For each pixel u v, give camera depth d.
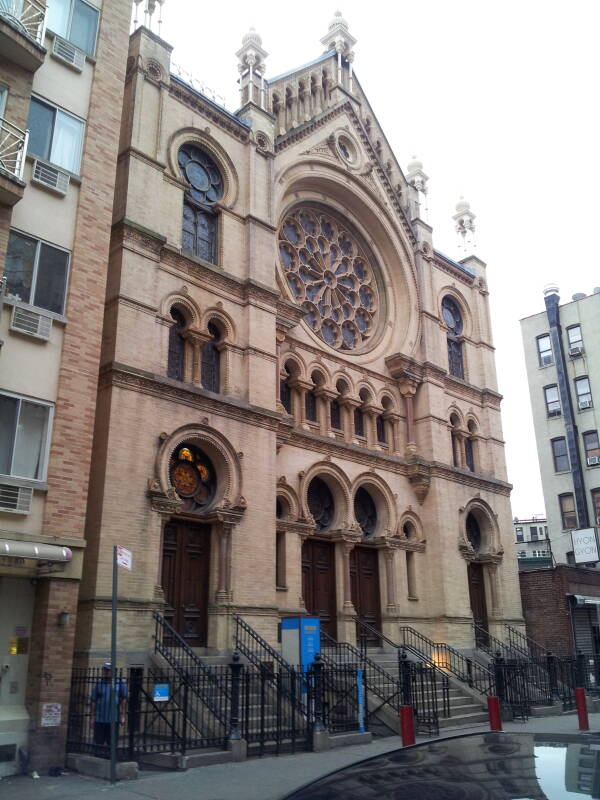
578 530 42.22
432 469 29.33
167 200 22.27
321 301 29.09
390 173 33.38
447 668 24.48
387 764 4.62
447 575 28.14
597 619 35.06
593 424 48.75
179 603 19.62
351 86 32.38
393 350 30.91
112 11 19.47
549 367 52.09
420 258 32.81
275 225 25.45
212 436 20.91
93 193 17.59
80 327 16.45
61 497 15.16
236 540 20.67
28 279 15.96
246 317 23.39
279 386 25.09
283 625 19.12
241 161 25.41
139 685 13.88
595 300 50.69
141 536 18.27
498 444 34.19
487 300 37.12
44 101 17.28
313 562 25.06
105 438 18.27
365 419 28.75
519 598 31.98
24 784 12.51
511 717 22.00
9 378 15.05
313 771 13.12
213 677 15.45
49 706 14.01
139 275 20.36
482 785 3.84
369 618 26.36
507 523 32.84
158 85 22.86
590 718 22.84
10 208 15.10
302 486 24.33
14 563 14.37
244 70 27.34
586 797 3.47
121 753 13.49
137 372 19.20
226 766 13.58
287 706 17.11
